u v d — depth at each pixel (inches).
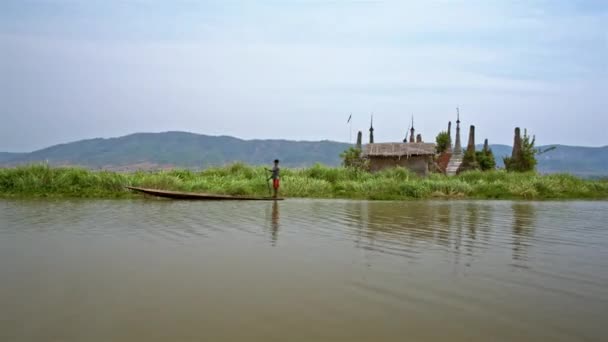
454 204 665.0
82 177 713.6
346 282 207.8
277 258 255.0
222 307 172.9
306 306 174.9
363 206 593.6
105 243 293.9
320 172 998.4
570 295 193.5
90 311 167.3
